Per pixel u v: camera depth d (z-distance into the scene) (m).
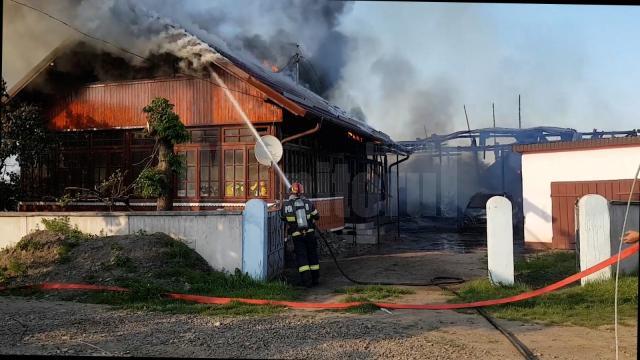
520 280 8.62
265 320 6.01
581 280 7.84
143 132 11.48
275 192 11.70
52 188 13.35
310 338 5.21
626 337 5.29
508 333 5.46
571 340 5.19
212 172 12.19
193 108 12.26
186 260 8.32
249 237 8.49
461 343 5.07
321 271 10.43
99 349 4.84
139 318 6.11
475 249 14.10
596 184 12.55
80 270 8.03
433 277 9.51
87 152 13.25
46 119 13.36
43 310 6.55
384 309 6.72
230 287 7.94
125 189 11.86
